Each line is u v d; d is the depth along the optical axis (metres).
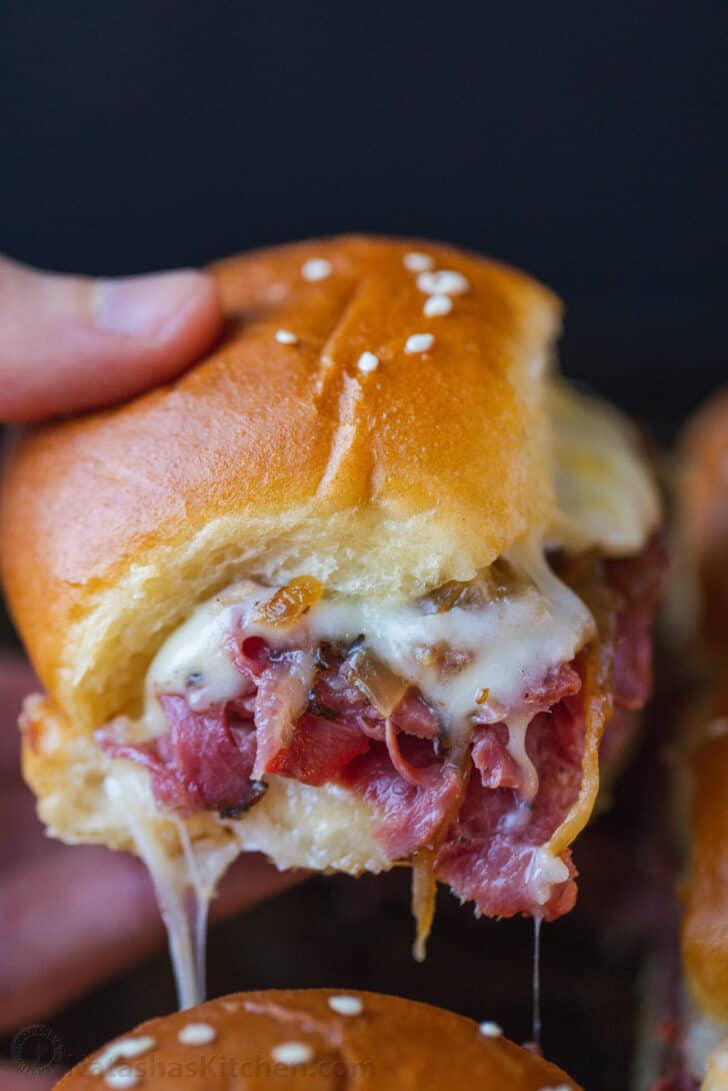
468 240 0.38
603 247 0.38
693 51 0.38
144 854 0.19
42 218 0.38
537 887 0.18
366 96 0.38
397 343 0.19
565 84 0.38
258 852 0.19
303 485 0.18
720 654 0.27
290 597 0.18
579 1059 0.20
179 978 0.20
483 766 0.18
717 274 0.38
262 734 0.18
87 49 0.37
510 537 0.18
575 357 0.35
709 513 0.28
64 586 0.19
